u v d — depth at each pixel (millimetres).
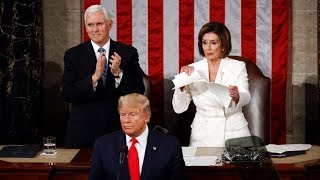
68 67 9289
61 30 12445
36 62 11914
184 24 12281
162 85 12422
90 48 9312
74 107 9328
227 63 9680
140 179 7246
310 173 8211
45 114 12617
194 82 9586
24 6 11750
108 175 7266
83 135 9266
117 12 12234
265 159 8320
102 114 9227
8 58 11820
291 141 12758
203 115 9672
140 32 12297
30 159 8570
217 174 8133
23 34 11812
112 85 9258
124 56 9305
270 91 11695
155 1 12242
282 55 12297
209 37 9438
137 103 7164
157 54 12344
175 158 7312
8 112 11969
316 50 12523
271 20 12211
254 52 12281
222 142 9516
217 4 12211
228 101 9312
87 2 12180
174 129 12547
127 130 7191
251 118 10977
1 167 8148
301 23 12469
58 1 12383
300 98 12641
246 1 12180
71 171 8211
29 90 11930
